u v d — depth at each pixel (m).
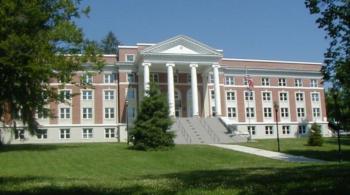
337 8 24.88
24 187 15.02
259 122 75.88
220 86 72.69
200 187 13.69
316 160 34.34
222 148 44.19
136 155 38.53
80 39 32.97
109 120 68.62
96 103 68.62
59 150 41.44
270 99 77.38
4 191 13.91
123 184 15.38
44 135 66.31
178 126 59.97
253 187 13.26
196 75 67.56
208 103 70.94
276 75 78.31
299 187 12.80
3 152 39.47
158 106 43.12
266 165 28.81
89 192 13.33
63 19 26.53
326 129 79.75
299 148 45.19
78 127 67.69
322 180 14.27
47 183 16.58
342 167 20.83
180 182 15.52
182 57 65.38
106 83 69.31
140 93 68.88
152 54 64.12
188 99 71.25
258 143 52.03
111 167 31.91
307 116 79.19
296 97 79.19
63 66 30.14
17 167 30.91
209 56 66.12
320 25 25.73
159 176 20.56
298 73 79.69
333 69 27.30
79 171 29.39
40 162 33.66
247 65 76.50
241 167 27.45
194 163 34.62
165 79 70.12
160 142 41.97
